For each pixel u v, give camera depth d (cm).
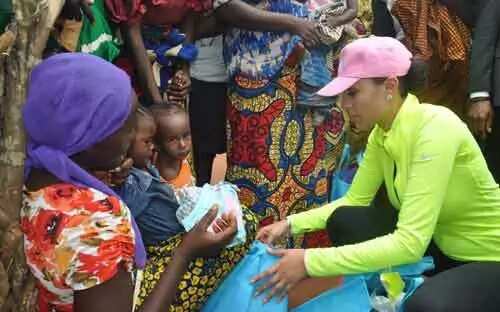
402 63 191
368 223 222
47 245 127
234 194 196
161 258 188
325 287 201
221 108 281
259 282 193
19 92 141
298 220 229
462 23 309
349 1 274
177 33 230
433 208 186
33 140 129
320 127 277
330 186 300
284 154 268
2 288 142
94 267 126
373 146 220
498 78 291
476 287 191
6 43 136
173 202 189
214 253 169
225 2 242
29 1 141
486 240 201
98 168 134
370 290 215
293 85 263
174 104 227
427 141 187
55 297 134
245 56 256
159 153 226
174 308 186
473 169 195
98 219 127
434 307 185
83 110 123
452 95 320
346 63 194
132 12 213
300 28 251
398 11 310
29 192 132
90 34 202
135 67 222
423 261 206
